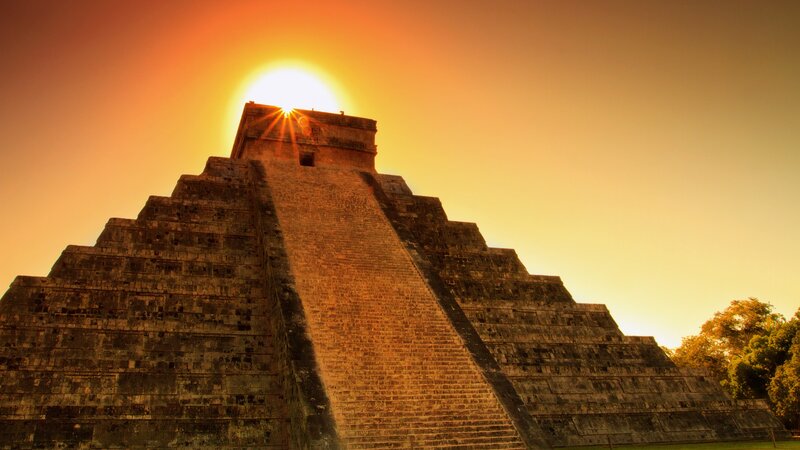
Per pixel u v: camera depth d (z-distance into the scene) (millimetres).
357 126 40656
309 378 21547
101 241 28141
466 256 34281
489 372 24234
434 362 24094
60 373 22500
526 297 32969
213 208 32156
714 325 56250
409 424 21094
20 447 20344
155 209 30859
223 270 28594
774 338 44125
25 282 24953
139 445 21344
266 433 22672
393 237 31562
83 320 24359
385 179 39062
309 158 38781
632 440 27453
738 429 29188
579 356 30422
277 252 28062
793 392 39500
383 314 25875
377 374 22734
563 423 27234
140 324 24766
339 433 19891
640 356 31297
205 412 22578
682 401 29609
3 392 21641
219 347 25125
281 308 24578
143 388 22891
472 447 20781
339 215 32531
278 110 39281
